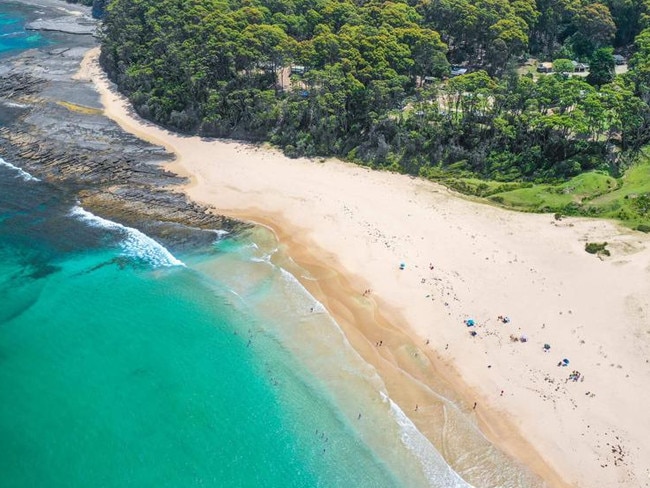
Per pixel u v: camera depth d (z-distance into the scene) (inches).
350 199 3858.3
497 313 2871.6
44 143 4655.5
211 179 4148.6
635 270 3078.2
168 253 3408.0
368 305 2965.1
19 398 2524.6
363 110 4463.6
